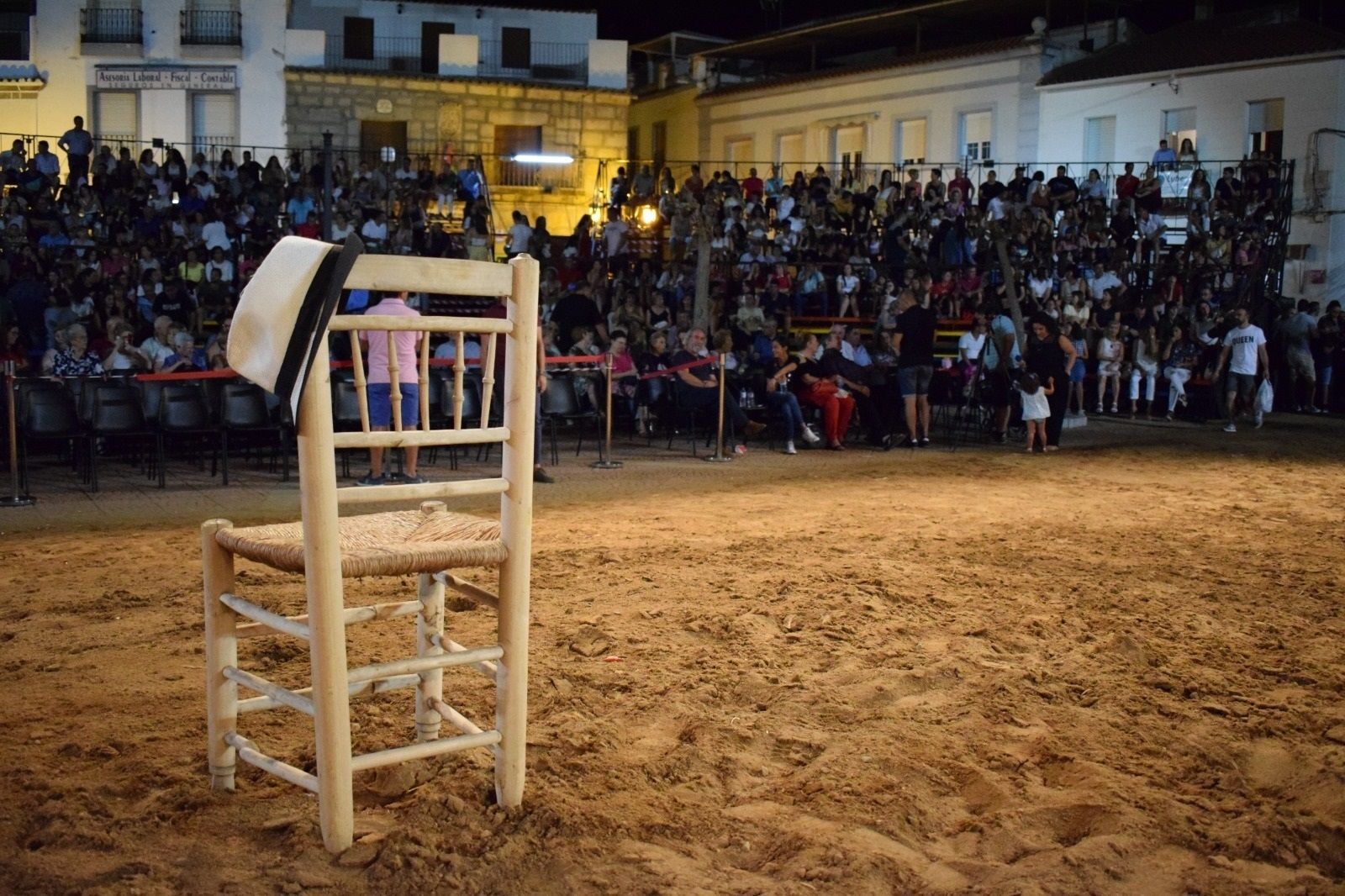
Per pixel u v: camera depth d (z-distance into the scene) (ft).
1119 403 68.03
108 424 34.24
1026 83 97.19
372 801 12.34
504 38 111.45
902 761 13.35
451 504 32.60
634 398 47.78
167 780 12.55
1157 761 13.73
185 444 42.11
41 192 67.10
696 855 11.25
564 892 10.52
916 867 11.11
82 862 10.82
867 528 28.30
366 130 104.73
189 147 100.89
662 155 129.90
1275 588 22.31
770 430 49.01
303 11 106.63
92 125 100.37
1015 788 12.82
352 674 10.92
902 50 115.24
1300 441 53.36
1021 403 49.85
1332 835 12.04
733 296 67.46
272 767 11.59
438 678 13.42
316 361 10.25
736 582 21.71
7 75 99.45
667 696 15.46
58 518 29.68
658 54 132.26
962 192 79.87
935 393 51.88
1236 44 89.25
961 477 39.19
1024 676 16.56
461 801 12.00
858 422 53.16
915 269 71.56
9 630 18.39
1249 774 13.53
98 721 14.30
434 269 10.80
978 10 103.76
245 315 10.48
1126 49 97.81
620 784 12.67
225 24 100.73
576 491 35.29
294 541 11.48
